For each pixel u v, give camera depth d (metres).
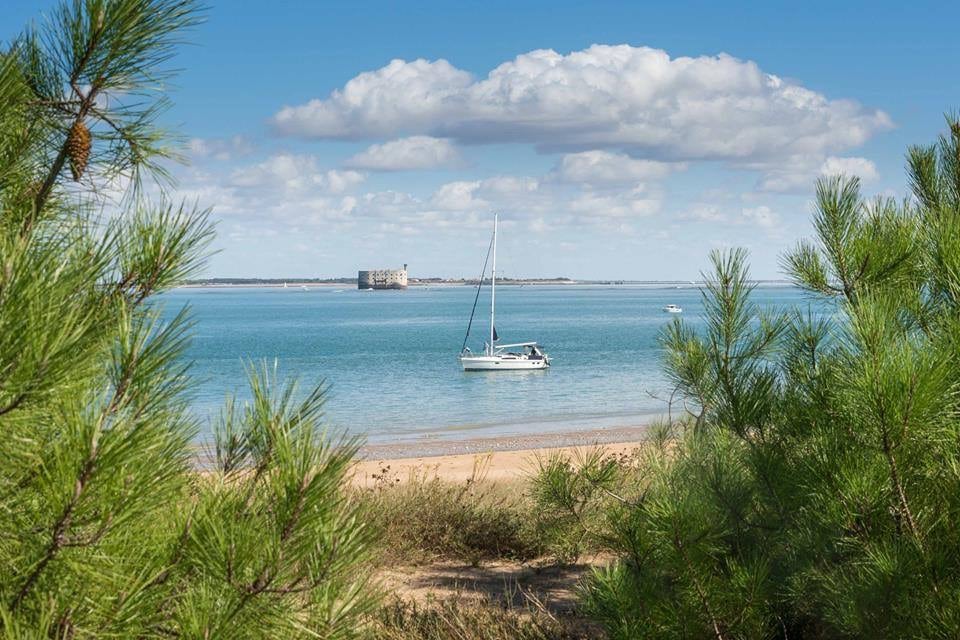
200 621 2.50
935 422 4.12
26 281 2.16
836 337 4.40
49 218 2.93
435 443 34.78
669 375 5.97
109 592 2.47
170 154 3.17
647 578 5.06
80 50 2.90
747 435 5.46
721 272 5.67
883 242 5.10
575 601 7.51
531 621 6.71
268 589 2.53
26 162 2.98
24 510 2.30
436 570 9.48
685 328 6.00
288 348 100.12
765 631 4.86
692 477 5.36
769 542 5.17
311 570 2.59
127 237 2.77
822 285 5.20
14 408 2.12
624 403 51.78
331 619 2.85
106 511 2.28
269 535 2.53
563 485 6.93
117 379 2.49
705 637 4.81
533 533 10.07
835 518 4.32
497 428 41.50
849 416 4.46
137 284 2.72
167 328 2.55
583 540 8.80
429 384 64.56
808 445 4.86
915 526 4.13
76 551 2.32
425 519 10.49
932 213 5.14
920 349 4.14
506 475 19.41
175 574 2.63
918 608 4.07
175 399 2.67
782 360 5.48
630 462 7.41
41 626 2.27
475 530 10.31
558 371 74.31
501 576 9.20
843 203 5.22
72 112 3.03
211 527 2.58
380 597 3.13
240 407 3.04
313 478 2.50
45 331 2.11
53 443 2.32
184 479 2.79
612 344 107.38
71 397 2.30
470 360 74.06
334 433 2.67
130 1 2.89
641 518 5.09
